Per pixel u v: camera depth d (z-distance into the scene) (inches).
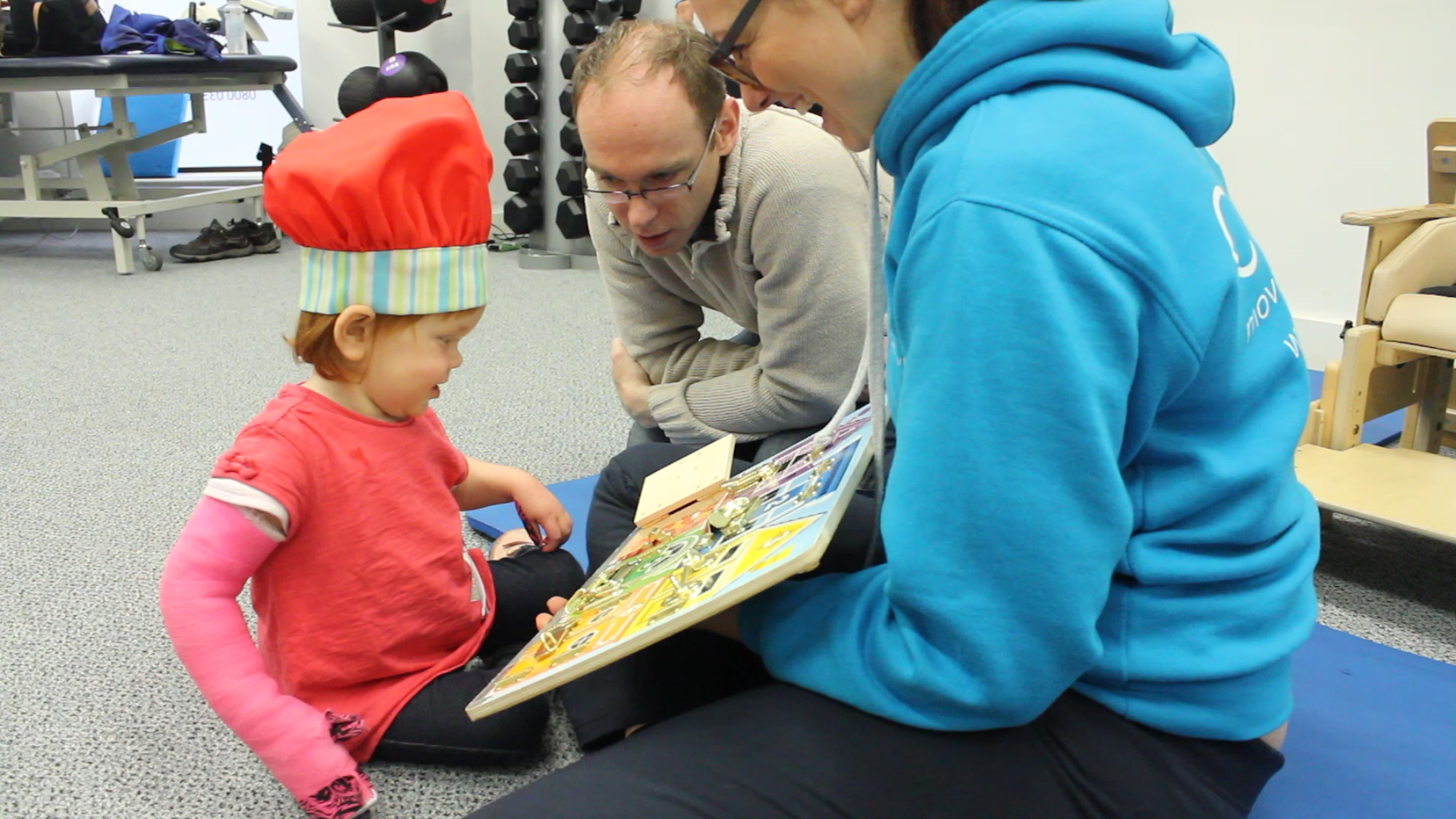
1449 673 42.1
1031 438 21.1
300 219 32.9
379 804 35.3
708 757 24.0
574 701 35.7
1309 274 90.6
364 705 36.7
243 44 145.7
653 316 56.8
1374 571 54.2
